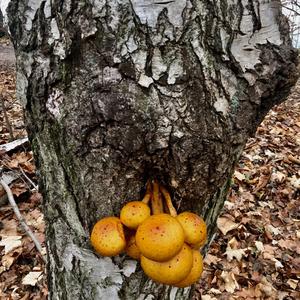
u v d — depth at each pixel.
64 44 0.34
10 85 2.46
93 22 0.33
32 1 0.34
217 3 0.33
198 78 0.34
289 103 2.29
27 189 1.21
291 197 1.30
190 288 0.53
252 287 0.96
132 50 0.33
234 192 1.29
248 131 0.39
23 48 0.36
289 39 0.38
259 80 0.36
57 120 0.37
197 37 0.33
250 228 1.15
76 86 0.35
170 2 0.32
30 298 0.89
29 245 1.01
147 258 0.36
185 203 0.40
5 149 1.36
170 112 0.34
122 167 0.37
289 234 1.14
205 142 0.35
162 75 0.33
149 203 0.40
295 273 1.00
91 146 0.36
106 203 0.39
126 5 0.32
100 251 0.37
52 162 0.40
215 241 1.08
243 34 0.35
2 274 0.94
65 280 0.48
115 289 0.45
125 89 0.33
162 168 0.37
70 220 0.43
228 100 0.36
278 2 0.36
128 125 0.34
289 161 1.51
